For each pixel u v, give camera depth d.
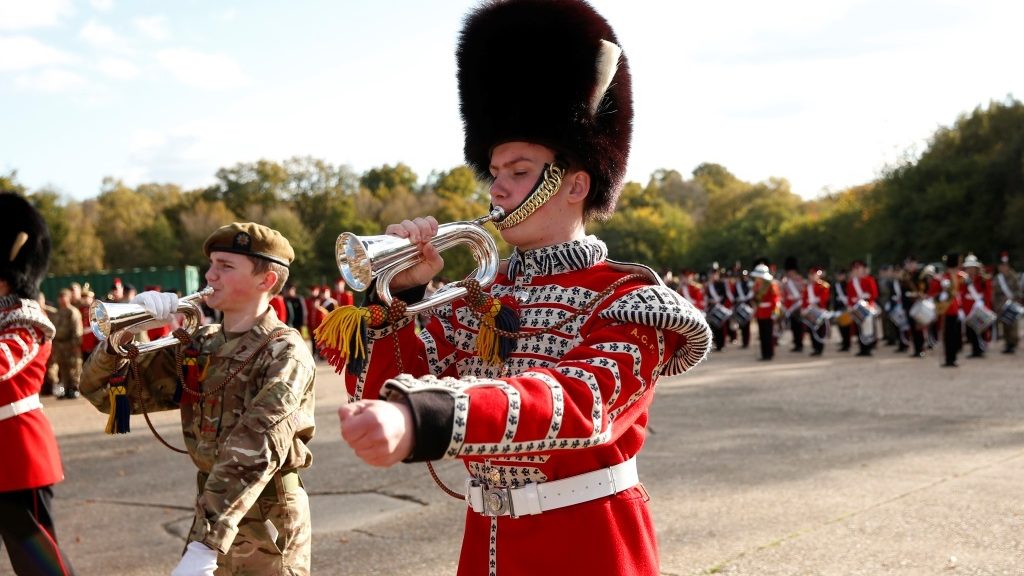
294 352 3.09
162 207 58.94
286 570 3.06
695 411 9.41
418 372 2.14
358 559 4.81
